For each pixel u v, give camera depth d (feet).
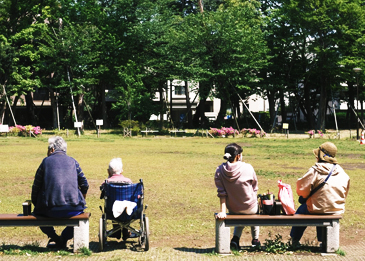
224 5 167.12
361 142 104.27
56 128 160.66
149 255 20.39
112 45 156.56
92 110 199.00
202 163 63.67
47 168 20.31
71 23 153.07
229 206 20.74
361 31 148.77
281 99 177.27
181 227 27.35
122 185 21.40
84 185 21.31
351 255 20.45
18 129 127.54
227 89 151.94
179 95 235.20
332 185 20.71
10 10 153.58
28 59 163.02
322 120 155.84
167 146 96.63
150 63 159.94
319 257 20.02
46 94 186.91
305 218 20.45
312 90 208.54
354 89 185.57
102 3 173.06
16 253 20.44
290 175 50.75
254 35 139.95
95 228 27.07
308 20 140.15
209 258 19.74
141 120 169.07
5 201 34.91
